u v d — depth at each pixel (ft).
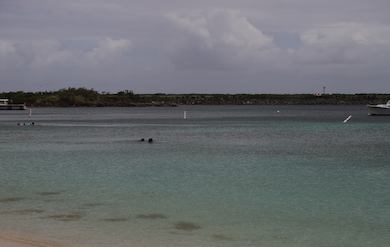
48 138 197.16
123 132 237.25
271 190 77.15
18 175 93.91
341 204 66.59
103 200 69.00
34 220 56.75
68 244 46.96
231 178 89.97
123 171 99.81
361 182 85.40
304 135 214.69
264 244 48.16
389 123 313.53
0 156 129.90
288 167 106.73
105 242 48.01
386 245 48.21
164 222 56.39
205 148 153.48
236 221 57.06
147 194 73.67
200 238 49.88
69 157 127.34
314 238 50.39
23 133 228.43
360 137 201.67
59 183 84.02
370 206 65.41
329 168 104.99
